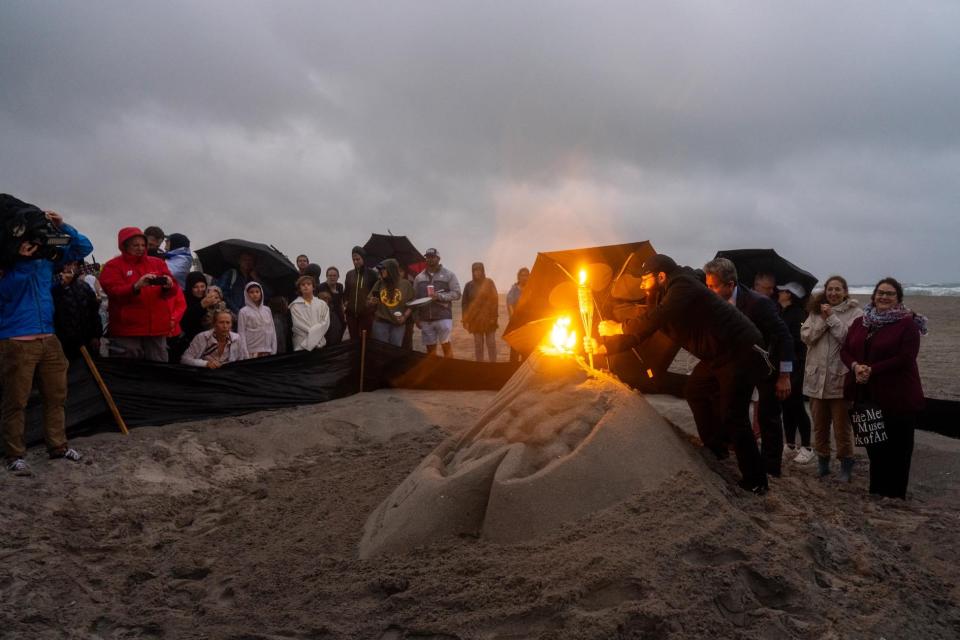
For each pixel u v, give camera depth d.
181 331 9.02
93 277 9.96
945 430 8.38
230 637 3.73
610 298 7.32
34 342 6.38
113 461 6.73
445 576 4.02
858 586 4.06
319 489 6.14
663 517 4.22
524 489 4.38
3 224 6.20
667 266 5.65
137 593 4.46
